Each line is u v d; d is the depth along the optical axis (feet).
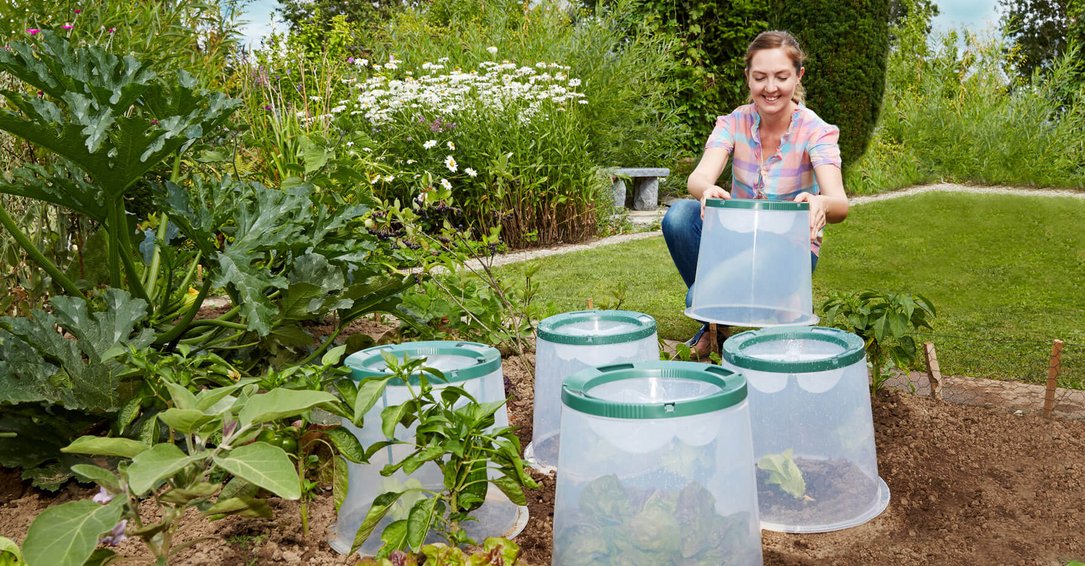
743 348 7.36
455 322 11.29
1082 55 41.32
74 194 7.79
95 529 4.63
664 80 39.14
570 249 24.47
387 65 29.99
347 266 9.07
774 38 9.94
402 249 11.47
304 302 7.86
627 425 5.00
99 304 8.66
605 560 5.14
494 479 6.08
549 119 26.27
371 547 6.31
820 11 29.30
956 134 37.76
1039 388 10.67
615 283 18.66
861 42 29.48
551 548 6.46
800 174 10.45
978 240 23.89
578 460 5.22
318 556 6.29
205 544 6.39
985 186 34.88
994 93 41.52
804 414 6.94
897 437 8.95
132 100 7.35
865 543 6.64
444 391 5.98
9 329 6.78
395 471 5.99
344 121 18.04
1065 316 15.25
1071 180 34.24
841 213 9.56
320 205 8.59
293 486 4.74
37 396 6.72
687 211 11.39
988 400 10.21
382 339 10.15
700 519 5.08
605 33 34.60
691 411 4.99
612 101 32.60
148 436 6.53
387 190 24.06
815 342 7.68
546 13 36.01
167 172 11.04
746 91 39.55
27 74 7.10
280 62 24.80
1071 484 7.73
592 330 8.32
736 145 10.84
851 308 9.84
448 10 44.70
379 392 5.73
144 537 5.22
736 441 5.20
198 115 7.85
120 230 8.21
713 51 39.86
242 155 15.89
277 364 8.81
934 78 43.27
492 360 6.63
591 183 26.91
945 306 16.46
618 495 5.09
